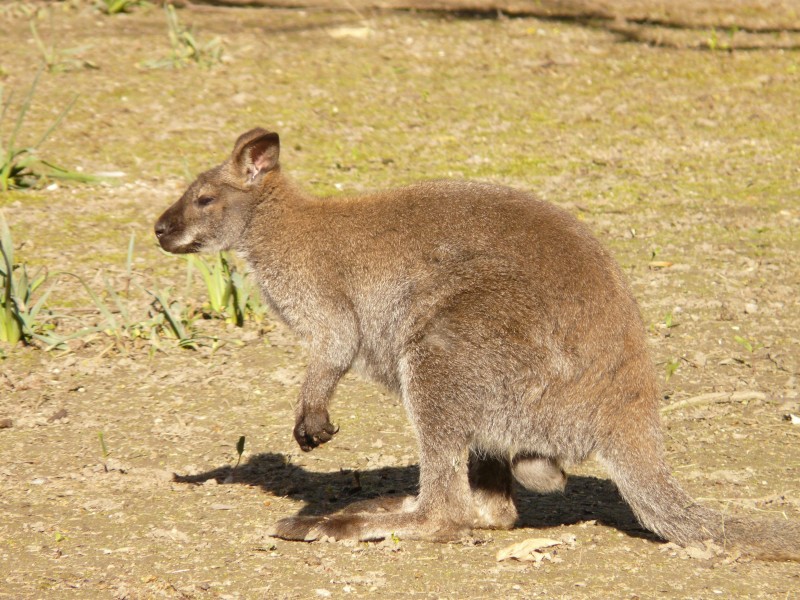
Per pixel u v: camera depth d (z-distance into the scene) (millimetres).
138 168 21016
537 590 9102
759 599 8922
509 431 9961
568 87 26078
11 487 11320
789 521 9812
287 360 14953
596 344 9758
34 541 10055
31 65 25250
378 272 10773
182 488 11500
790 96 25766
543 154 22500
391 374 10883
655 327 15953
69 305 16125
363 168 21375
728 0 33312
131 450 12406
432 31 29203
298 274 11227
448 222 10523
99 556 9758
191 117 23312
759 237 19125
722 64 27734
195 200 11977
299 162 21547
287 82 25438
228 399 13820
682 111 24891
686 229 19422
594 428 9805
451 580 9328
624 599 8922
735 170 22031
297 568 9578
